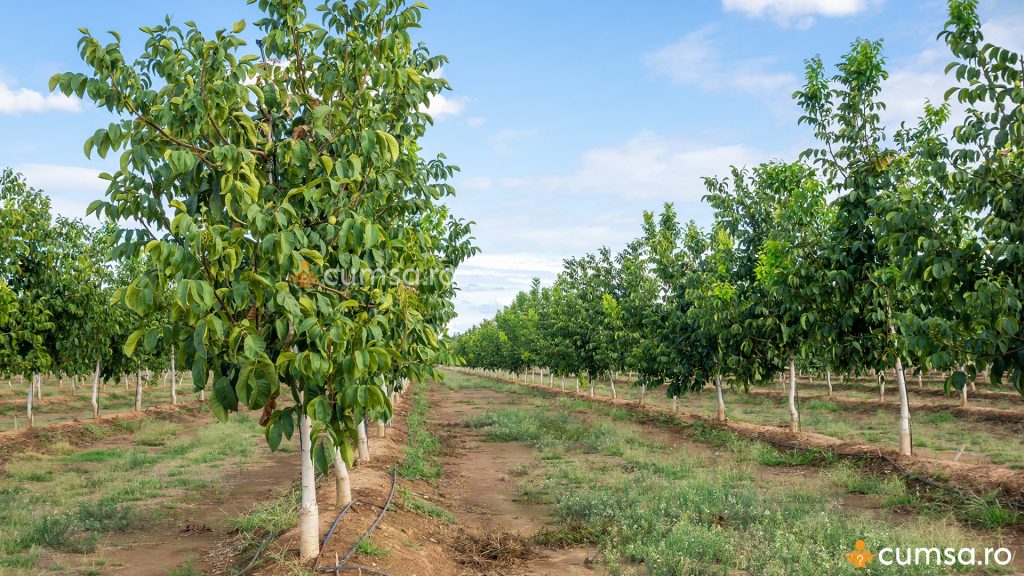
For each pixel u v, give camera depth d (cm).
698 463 1351
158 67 491
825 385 3541
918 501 946
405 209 738
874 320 1201
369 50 566
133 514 918
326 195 534
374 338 493
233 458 1545
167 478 1273
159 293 424
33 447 1617
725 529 808
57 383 4169
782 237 1315
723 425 1805
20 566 692
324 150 538
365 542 662
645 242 2311
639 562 712
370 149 509
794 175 1506
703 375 1825
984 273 760
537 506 1041
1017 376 725
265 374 431
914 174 1144
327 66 562
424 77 656
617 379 5325
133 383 4397
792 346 1538
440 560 729
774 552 659
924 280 803
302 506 614
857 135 1238
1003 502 864
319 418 457
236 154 465
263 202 500
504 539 823
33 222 1742
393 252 633
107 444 1850
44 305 1728
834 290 1200
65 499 1062
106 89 451
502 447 1752
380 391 462
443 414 2855
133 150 462
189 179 497
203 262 430
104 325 1928
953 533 720
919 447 1556
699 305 1698
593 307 2847
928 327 784
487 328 6362
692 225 1962
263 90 552
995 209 772
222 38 489
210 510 991
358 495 885
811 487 1033
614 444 1585
